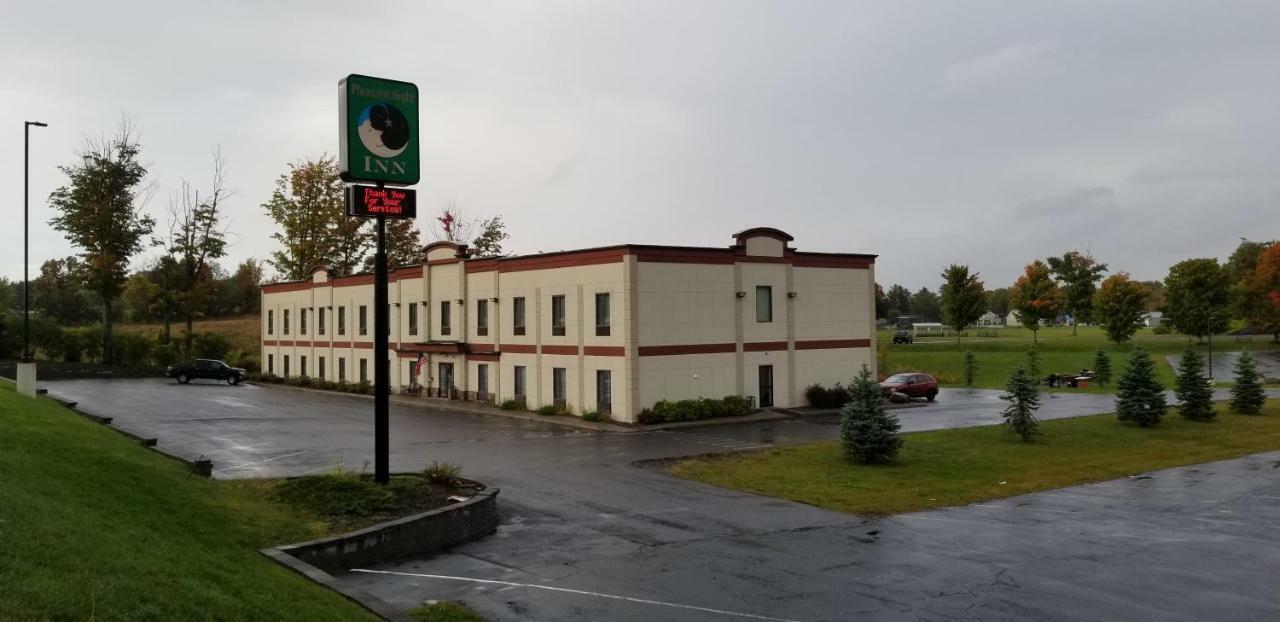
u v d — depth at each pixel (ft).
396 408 143.84
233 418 121.29
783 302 136.15
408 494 54.90
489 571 45.70
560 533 54.80
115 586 25.80
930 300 650.02
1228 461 84.43
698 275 126.11
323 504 51.85
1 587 22.97
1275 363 225.35
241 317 373.81
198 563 32.58
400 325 170.40
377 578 44.01
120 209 228.84
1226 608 39.52
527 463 83.20
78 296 341.21
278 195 265.75
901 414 128.36
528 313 137.08
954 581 43.93
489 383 146.51
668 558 48.57
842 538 53.62
